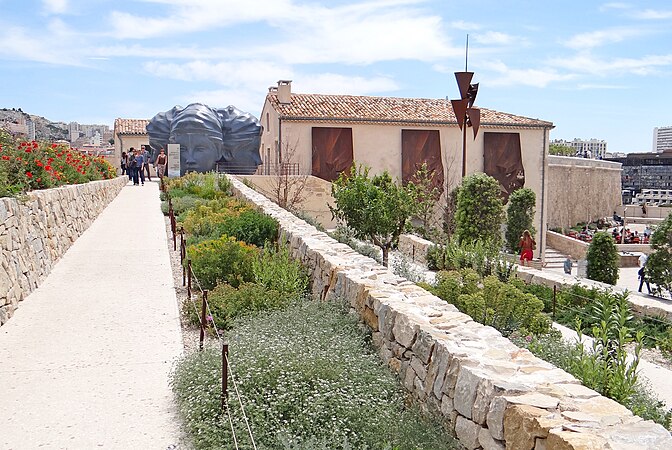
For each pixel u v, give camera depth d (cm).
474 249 1245
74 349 604
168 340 634
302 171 2717
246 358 484
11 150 1038
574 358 555
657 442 263
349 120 2753
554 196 3975
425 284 878
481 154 3019
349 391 438
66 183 1337
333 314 604
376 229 1409
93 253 1112
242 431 399
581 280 1203
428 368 421
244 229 1108
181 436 431
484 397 339
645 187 7944
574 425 281
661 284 1370
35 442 420
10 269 734
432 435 373
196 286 842
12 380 526
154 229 1408
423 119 2878
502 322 737
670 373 745
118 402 486
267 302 707
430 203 2325
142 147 3023
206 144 2967
